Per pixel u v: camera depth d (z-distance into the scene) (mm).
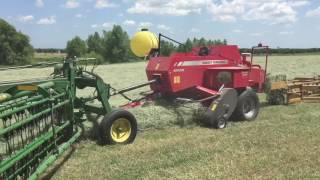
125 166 7754
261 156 8312
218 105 11023
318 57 58562
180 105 11352
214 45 12391
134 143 9398
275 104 15156
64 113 8188
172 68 11023
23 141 6344
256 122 11898
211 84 11758
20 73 37344
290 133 10273
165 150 8805
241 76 12117
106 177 7195
